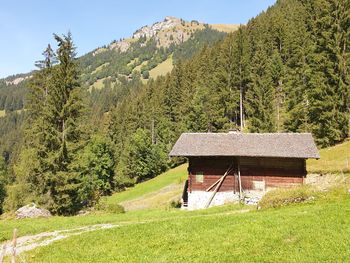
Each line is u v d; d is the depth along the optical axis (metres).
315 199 26.77
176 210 39.88
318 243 15.80
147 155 95.56
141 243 20.11
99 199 46.97
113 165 87.00
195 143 42.59
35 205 38.69
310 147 39.84
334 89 57.75
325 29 60.53
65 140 41.75
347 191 27.02
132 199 66.75
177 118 110.25
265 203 28.34
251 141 42.03
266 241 17.12
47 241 24.20
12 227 29.34
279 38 98.75
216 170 42.28
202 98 95.62
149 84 148.00
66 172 41.81
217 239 18.56
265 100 76.75
